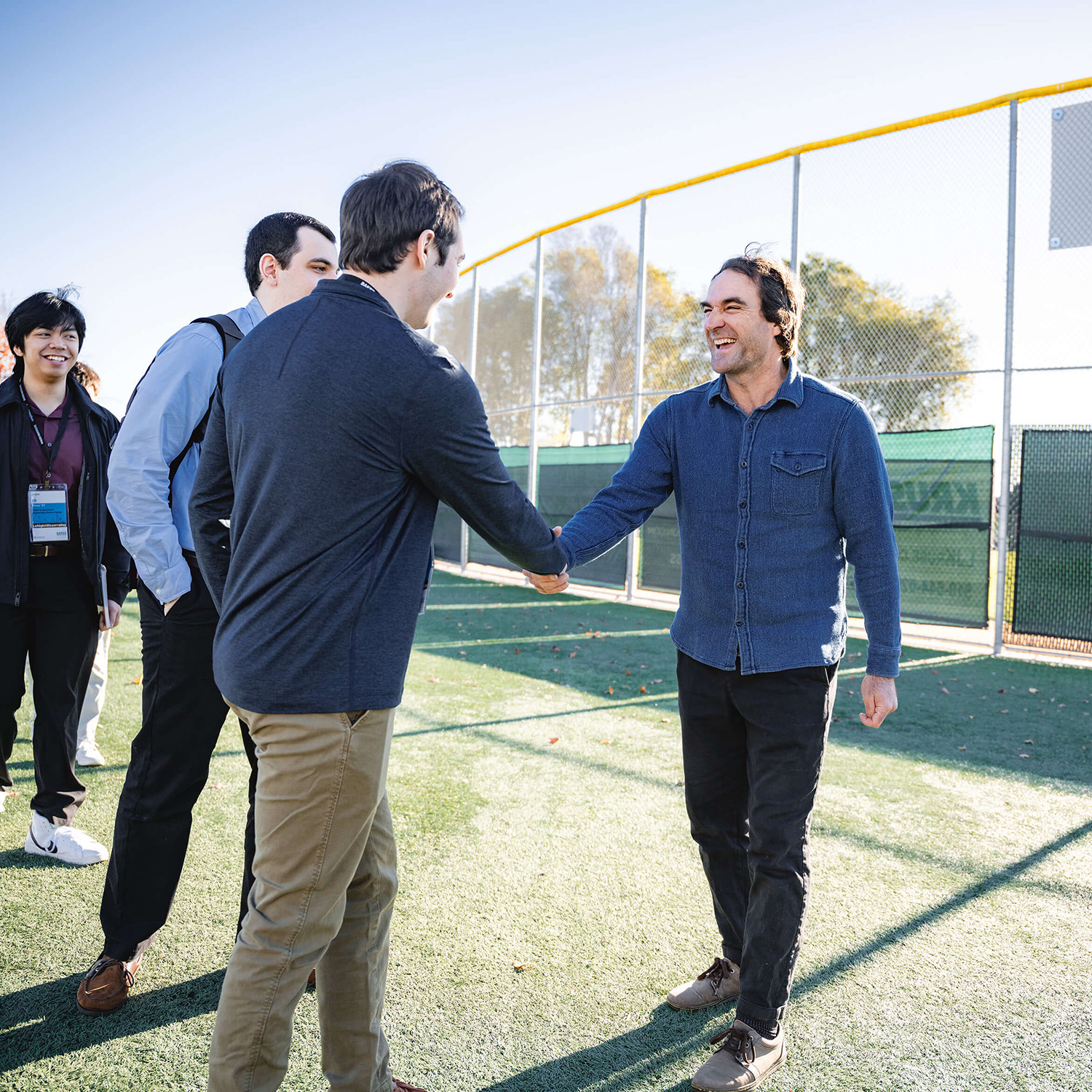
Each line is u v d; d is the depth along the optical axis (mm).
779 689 1772
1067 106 6316
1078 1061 1786
